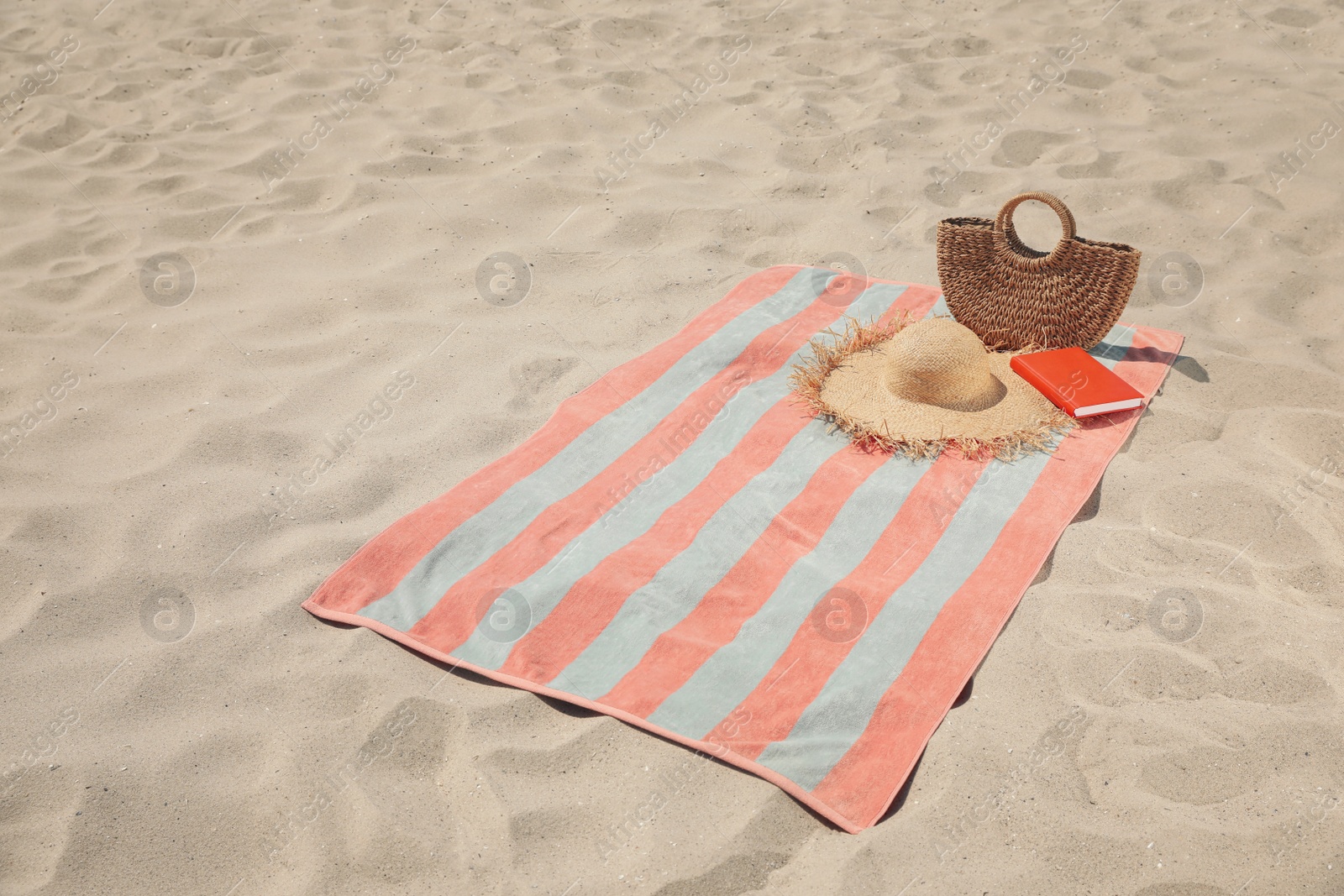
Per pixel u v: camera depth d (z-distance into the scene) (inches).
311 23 255.3
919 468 116.8
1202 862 76.2
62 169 194.7
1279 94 198.2
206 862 81.7
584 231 174.9
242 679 97.0
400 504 119.7
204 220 178.9
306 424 132.1
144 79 228.1
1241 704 88.2
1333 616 96.0
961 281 136.3
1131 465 116.1
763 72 225.6
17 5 265.0
